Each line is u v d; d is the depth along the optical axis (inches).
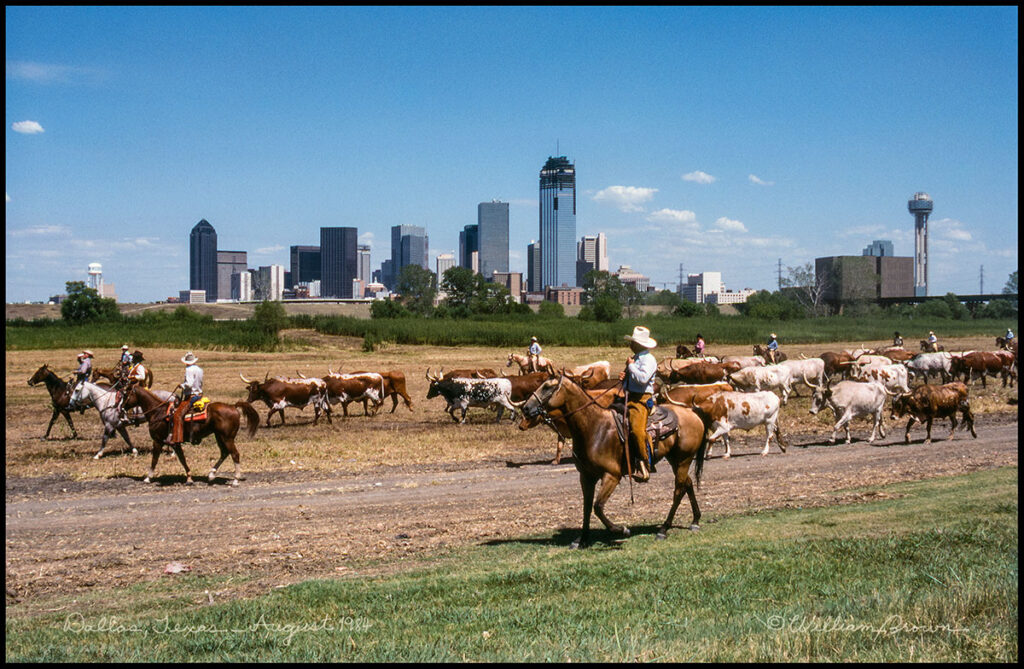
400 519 509.7
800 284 5472.4
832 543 378.0
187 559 412.5
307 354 2263.8
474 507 549.0
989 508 450.3
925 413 859.4
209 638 269.6
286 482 660.1
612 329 3061.0
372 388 1115.9
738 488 605.6
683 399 772.0
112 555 423.5
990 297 5506.9
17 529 490.6
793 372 1245.7
